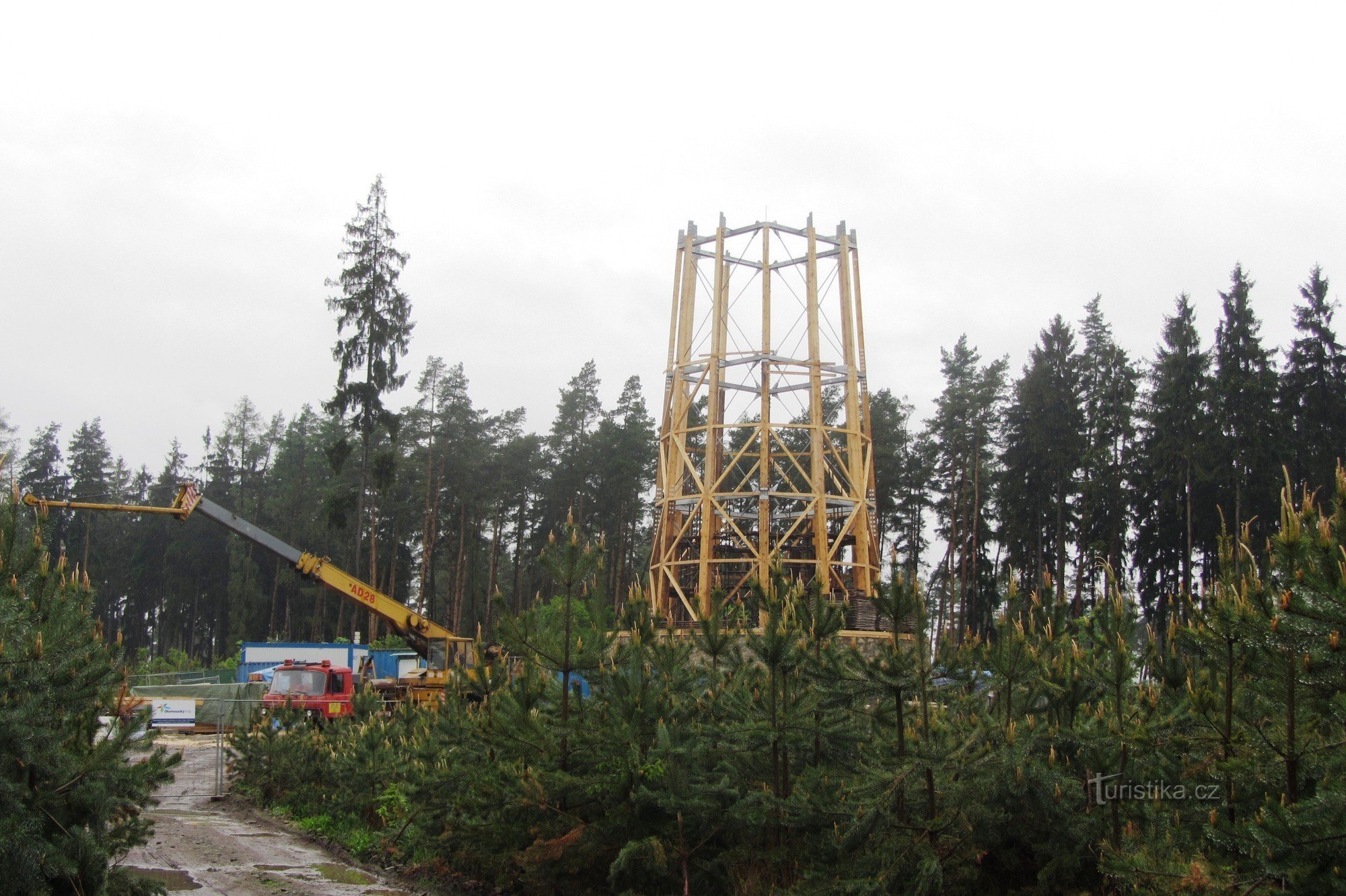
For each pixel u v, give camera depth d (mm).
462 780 13312
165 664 57500
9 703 9000
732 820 11172
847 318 34469
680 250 35125
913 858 9734
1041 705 11438
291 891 12961
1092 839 9578
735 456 33031
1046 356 46750
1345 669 7547
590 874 11898
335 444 45031
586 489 65688
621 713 11414
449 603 64938
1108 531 45156
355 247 46281
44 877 8961
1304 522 8117
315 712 28766
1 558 9898
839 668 10664
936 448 53375
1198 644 9281
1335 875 6910
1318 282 39219
